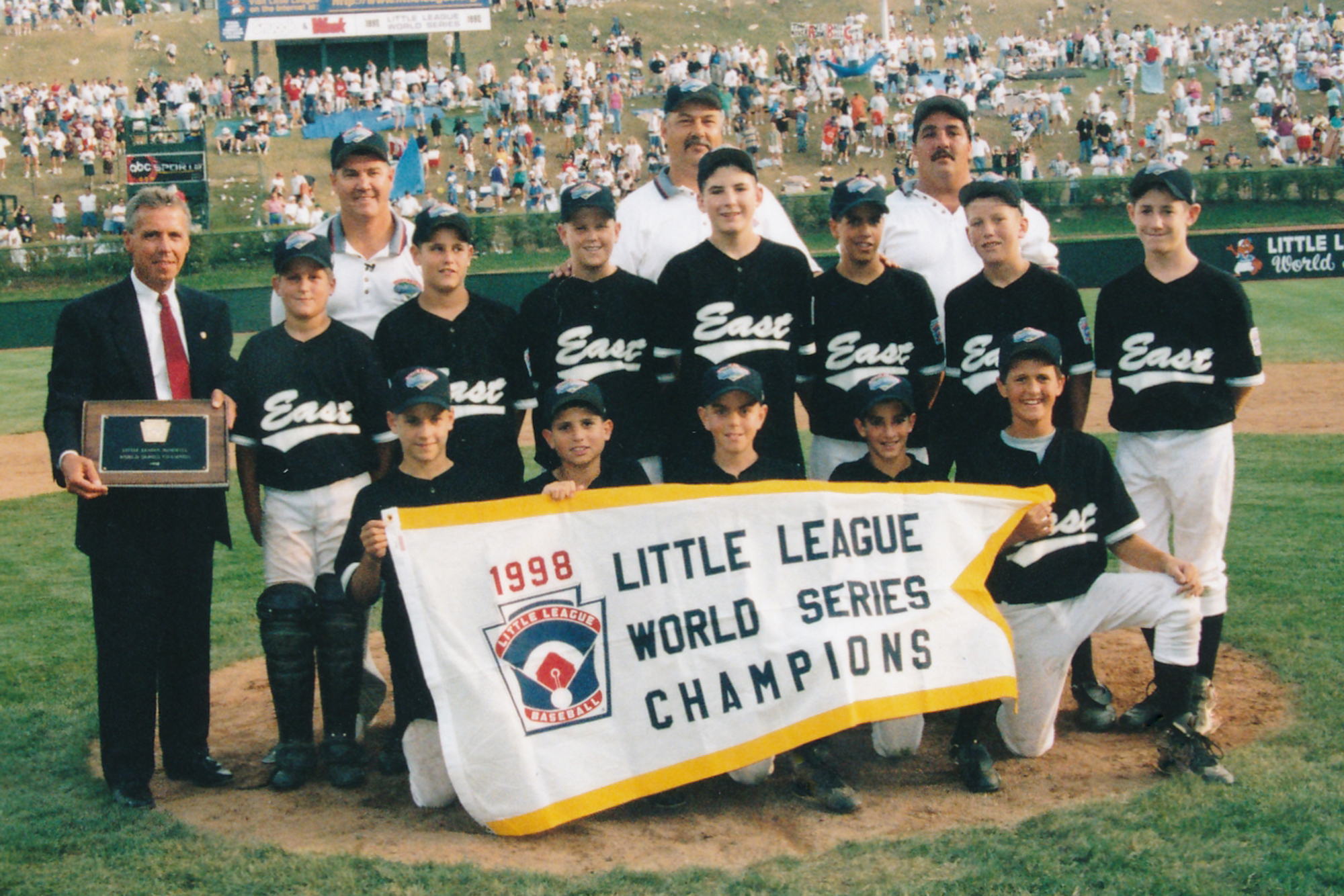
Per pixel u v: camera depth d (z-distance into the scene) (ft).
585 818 14.34
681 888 12.19
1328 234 79.05
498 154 111.75
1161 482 17.24
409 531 13.97
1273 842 12.70
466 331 16.65
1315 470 33.63
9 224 106.63
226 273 85.15
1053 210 88.74
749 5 164.86
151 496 15.16
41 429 50.37
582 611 14.26
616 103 126.31
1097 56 144.46
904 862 12.63
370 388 16.20
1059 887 11.93
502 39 151.94
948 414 18.35
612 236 16.80
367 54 130.72
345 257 18.30
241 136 117.70
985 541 15.38
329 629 15.48
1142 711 16.80
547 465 17.65
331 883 12.42
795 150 124.88
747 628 14.60
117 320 15.31
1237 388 16.88
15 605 24.61
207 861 13.01
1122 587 15.44
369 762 16.52
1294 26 147.74
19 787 15.42
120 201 111.75
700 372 16.96
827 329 17.74
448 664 13.76
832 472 17.15
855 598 14.94
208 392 15.69
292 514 16.08
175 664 15.62
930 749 16.30
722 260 16.84
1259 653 19.30
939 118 18.94
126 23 162.71
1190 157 122.11
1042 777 15.17
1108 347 17.46
